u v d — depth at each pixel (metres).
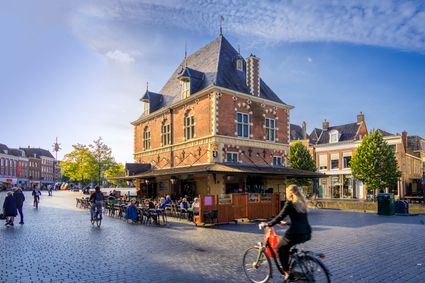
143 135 32.78
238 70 27.17
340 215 22.17
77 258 9.10
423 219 19.62
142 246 10.79
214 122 23.08
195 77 26.02
